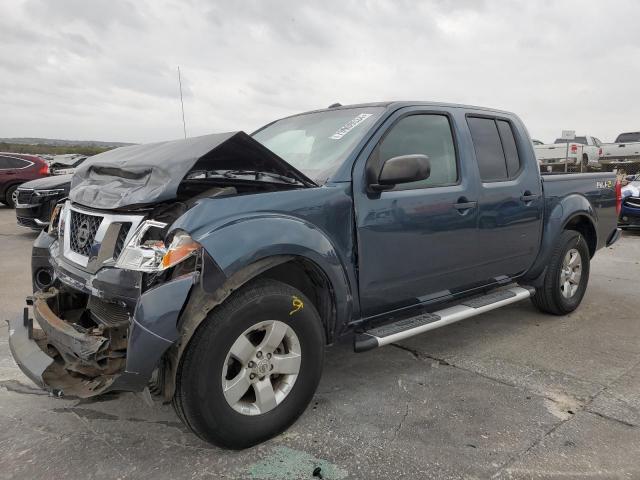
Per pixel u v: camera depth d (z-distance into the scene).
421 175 2.97
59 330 2.65
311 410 3.13
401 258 3.32
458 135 3.84
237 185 2.92
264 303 2.60
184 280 2.38
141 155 3.02
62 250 3.04
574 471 2.51
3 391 3.38
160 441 2.80
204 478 2.48
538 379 3.57
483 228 3.88
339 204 2.98
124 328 2.54
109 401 3.25
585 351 4.09
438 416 3.05
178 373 2.45
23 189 9.53
